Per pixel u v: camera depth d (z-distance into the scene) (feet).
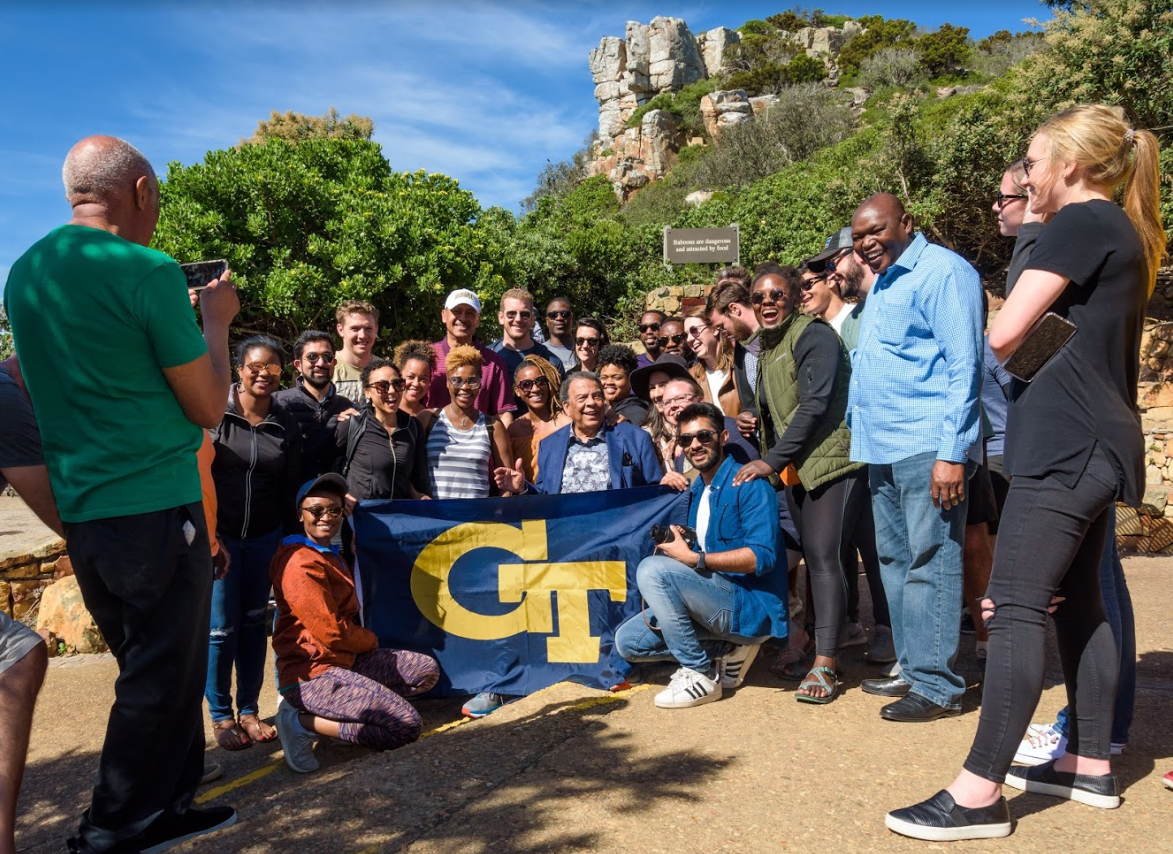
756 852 8.29
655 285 75.51
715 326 17.43
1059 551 8.27
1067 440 8.22
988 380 14.83
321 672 12.95
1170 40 47.80
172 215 47.80
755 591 13.29
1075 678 9.02
